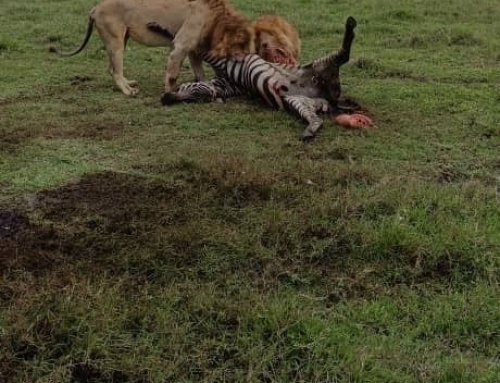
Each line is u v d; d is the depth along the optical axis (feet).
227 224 13.46
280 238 12.78
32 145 17.93
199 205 14.24
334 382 9.23
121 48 23.30
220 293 11.25
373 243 12.43
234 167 15.87
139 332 10.16
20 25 35.83
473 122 19.83
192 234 12.78
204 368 9.47
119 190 15.08
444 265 12.03
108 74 26.61
